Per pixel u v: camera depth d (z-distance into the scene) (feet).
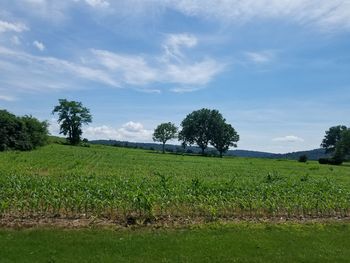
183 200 67.56
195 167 216.54
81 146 411.95
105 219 59.72
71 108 458.09
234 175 162.09
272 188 80.02
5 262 39.58
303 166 274.36
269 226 57.98
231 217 64.90
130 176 127.85
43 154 248.32
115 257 42.11
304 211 72.08
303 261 42.65
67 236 48.88
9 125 277.23
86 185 74.43
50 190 67.92
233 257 43.19
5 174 106.32
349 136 461.37
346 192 83.15
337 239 52.08
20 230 51.16
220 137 502.38
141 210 64.18
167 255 43.32
